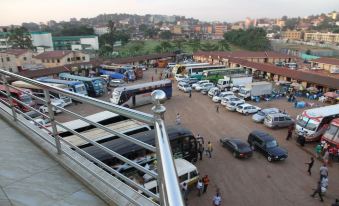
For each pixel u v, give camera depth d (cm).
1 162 365
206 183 1416
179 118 2708
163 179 128
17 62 5119
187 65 4922
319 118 2092
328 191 1475
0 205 274
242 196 1412
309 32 16100
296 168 1723
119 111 205
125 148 1098
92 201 279
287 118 2492
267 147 1838
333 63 4994
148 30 16250
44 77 3809
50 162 365
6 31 8275
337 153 1802
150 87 3209
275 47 11769
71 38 9581
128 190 266
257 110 2912
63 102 2838
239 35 10588
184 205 107
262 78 4712
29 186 309
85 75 4762
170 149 146
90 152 1073
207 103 3353
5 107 590
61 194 292
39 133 429
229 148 1920
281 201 1382
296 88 3803
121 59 5972
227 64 5719
